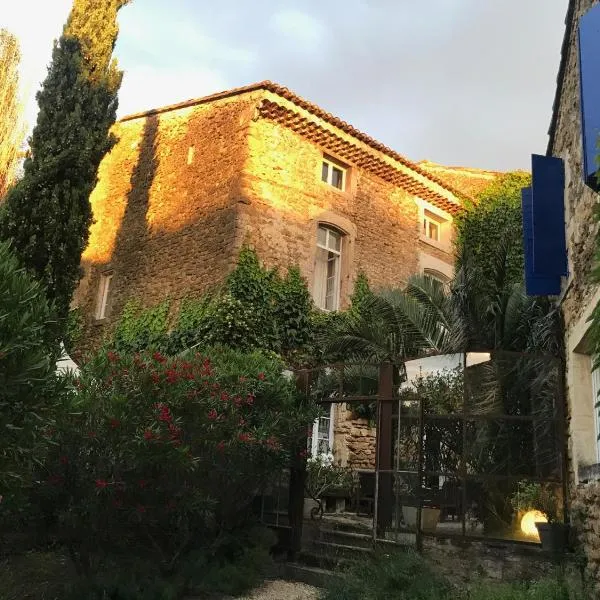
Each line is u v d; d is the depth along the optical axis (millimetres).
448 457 7062
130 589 5465
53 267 9648
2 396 3439
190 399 5766
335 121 12844
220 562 6648
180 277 12219
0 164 13547
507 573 5727
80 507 5172
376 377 9023
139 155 14469
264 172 12055
